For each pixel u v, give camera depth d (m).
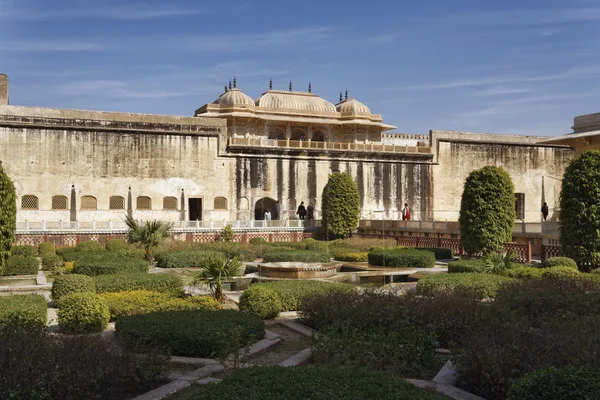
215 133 44.59
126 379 8.48
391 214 49.16
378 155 48.94
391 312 11.58
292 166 46.81
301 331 12.35
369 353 9.45
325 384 7.36
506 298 12.56
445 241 31.41
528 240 28.00
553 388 6.88
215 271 16.23
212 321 11.28
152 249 26.25
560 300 12.26
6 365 7.79
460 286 14.12
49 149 40.22
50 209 40.06
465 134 51.59
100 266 19.53
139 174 42.47
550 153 54.53
